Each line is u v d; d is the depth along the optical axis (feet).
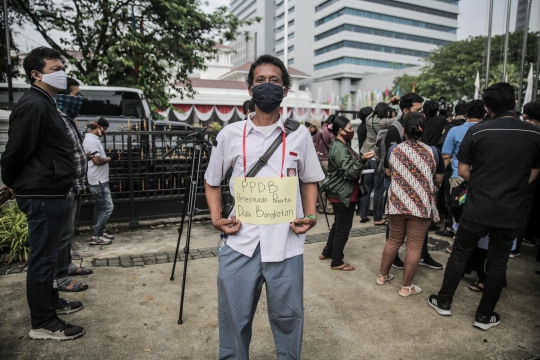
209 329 8.98
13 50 32.99
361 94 201.16
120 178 17.44
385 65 237.86
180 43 35.35
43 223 8.01
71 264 11.82
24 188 7.79
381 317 9.71
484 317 9.18
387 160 11.35
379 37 232.94
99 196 14.89
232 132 5.78
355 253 14.49
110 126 24.13
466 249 9.46
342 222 12.42
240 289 5.89
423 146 10.50
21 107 7.55
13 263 12.75
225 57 180.96
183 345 8.33
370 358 8.02
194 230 17.38
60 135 8.14
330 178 12.30
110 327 8.98
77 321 9.20
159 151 18.21
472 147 9.13
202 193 19.10
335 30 230.89
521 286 11.63
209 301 10.36
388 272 11.66
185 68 37.55
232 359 6.06
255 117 5.89
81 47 34.53
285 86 5.93
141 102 26.48
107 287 11.10
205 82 111.96
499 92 8.98
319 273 12.51
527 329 9.21
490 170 8.74
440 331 9.09
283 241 5.70
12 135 7.50
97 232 15.21
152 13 35.17
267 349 8.25
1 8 30.14
